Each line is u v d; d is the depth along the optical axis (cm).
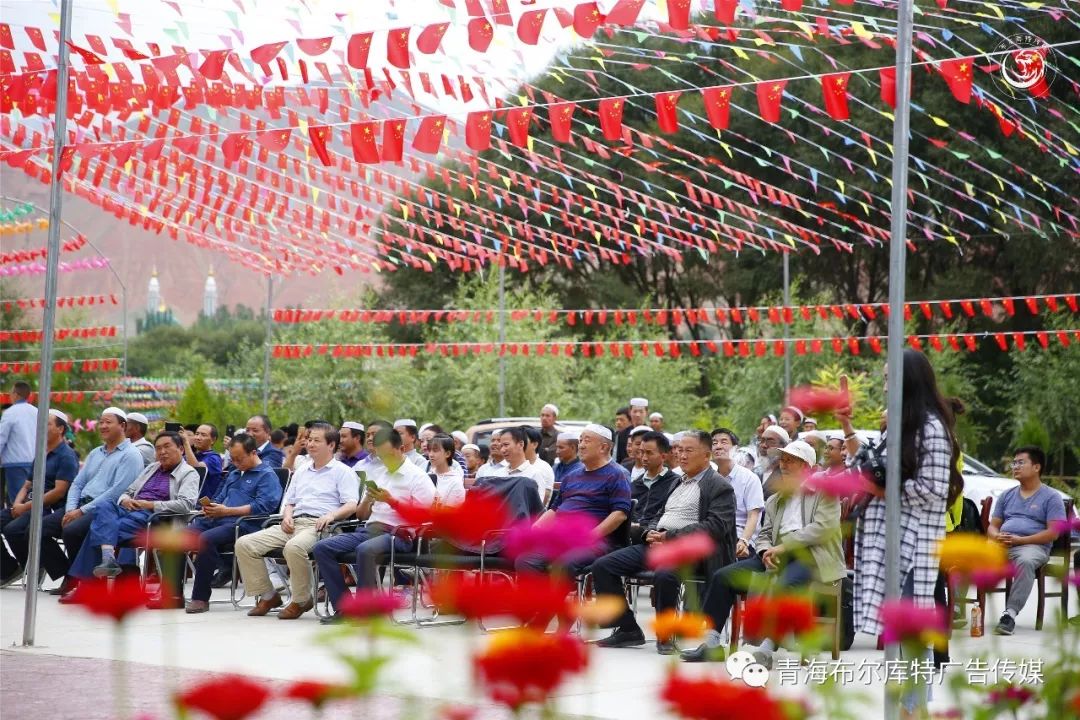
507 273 3350
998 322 2967
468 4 764
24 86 901
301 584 1002
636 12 731
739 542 909
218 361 7706
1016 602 952
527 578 219
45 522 1180
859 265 3141
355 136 861
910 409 551
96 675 720
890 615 277
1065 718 303
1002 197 2544
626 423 1514
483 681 205
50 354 834
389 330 3666
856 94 2431
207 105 999
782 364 2797
